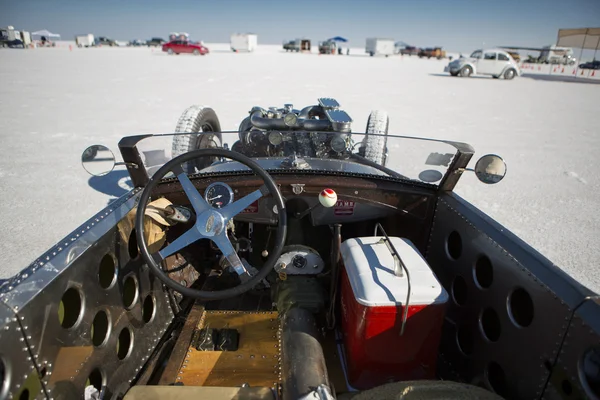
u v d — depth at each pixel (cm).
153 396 143
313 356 160
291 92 1412
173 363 188
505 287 151
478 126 979
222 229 184
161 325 213
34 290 119
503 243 155
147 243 194
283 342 172
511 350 147
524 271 140
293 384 145
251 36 5409
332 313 194
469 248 179
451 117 1086
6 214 439
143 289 193
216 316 220
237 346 200
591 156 734
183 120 384
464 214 187
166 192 212
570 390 117
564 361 120
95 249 151
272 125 325
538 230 428
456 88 1819
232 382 180
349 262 177
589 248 391
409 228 226
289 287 207
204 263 270
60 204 468
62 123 888
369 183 214
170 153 228
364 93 1483
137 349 185
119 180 550
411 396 135
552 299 126
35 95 1279
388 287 157
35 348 118
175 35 5759
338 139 241
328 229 253
